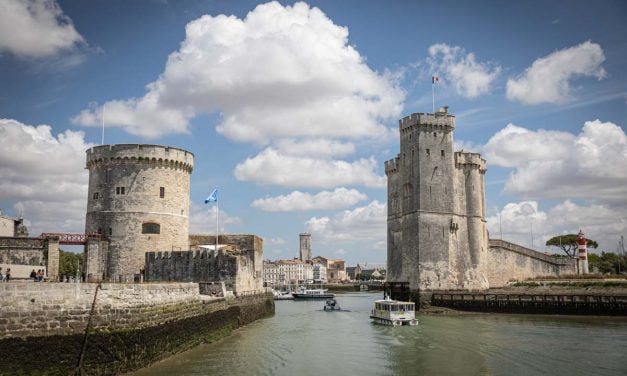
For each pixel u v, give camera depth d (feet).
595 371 135.64
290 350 166.30
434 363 147.02
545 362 146.82
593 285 299.99
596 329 214.69
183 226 252.42
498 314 283.79
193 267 222.89
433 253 317.22
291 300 518.37
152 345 129.90
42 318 102.63
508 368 139.85
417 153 325.01
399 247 345.92
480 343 179.93
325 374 133.39
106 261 233.14
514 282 341.82
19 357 98.22
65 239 223.51
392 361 150.00
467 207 335.67
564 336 194.80
